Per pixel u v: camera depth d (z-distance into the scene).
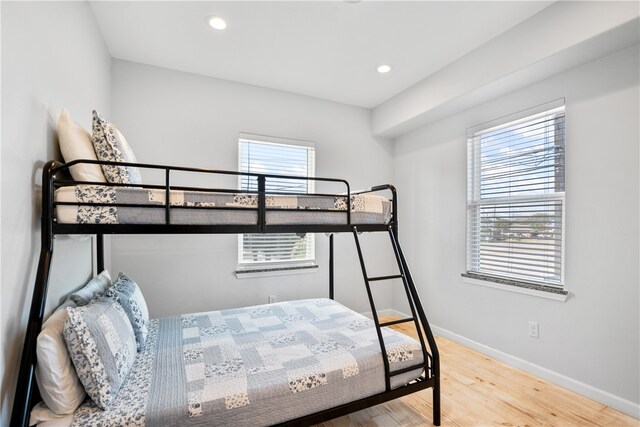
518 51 2.18
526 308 2.46
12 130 1.13
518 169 2.58
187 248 2.85
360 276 3.75
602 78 2.02
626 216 1.92
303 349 1.75
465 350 2.88
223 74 2.93
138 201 1.45
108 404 1.21
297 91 3.33
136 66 2.70
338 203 1.91
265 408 1.35
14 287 1.15
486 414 1.91
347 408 1.55
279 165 3.30
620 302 1.94
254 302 3.14
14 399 1.10
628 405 1.89
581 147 2.13
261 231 1.69
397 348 1.76
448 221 3.19
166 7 2.01
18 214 1.18
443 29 2.24
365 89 3.28
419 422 1.84
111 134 1.61
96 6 1.99
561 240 2.28
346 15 2.09
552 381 2.28
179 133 2.84
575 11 1.86
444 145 3.23
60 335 1.21
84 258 1.97
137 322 1.71
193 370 1.50
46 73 1.41
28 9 1.24
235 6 2.00
